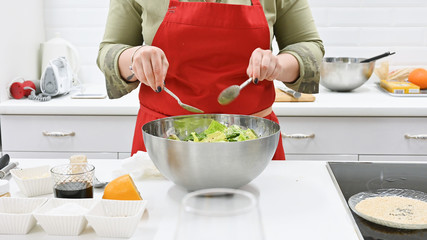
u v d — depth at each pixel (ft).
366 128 7.10
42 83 7.61
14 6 7.76
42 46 8.53
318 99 7.51
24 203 2.92
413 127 7.06
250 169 3.09
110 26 4.64
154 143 3.11
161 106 4.49
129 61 4.10
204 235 1.46
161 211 3.07
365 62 7.93
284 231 2.81
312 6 8.68
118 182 3.04
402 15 8.66
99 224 2.69
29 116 7.22
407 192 3.40
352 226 2.88
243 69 4.45
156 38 4.46
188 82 4.42
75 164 3.34
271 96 4.64
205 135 3.58
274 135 3.17
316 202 3.24
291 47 4.46
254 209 1.49
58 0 8.78
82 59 8.99
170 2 4.38
